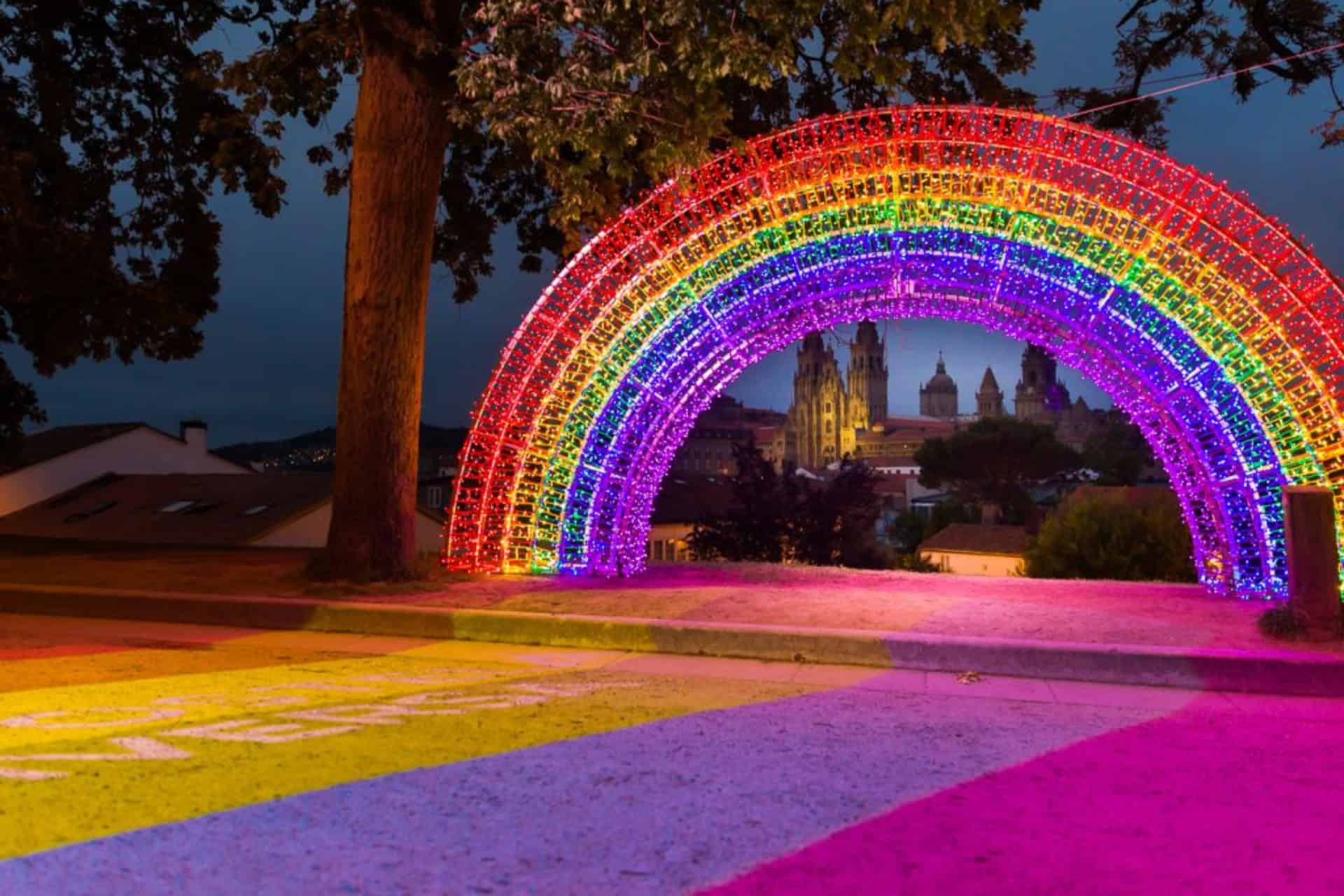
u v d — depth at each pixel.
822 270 11.67
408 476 12.72
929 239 11.25
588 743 5.86
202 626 10.98
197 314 21.56
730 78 16.44
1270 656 7.73
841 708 6.98
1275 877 3.89
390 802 4.69
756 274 11.75
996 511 76.88
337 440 12.69
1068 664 8.15
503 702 7.05
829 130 11.16
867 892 3.70
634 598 10.88
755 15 10.10
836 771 5.34
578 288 12.10
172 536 31.02
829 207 10.89
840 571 13.59
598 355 12.14
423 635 10.22
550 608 10.34
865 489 26.52
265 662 8.81
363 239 12.59
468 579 12.41
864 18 10.43
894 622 9.38
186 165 21.53
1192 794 5.00
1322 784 5.21
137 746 5.64
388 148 12.55
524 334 12.46
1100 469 88.44
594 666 8.68
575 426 12.62
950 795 4.93
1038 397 190.62
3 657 8.98
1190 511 12.02
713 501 45.59
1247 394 10.01
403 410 12.66
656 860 4.00
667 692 7.52
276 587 12.00
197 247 21.59
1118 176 10.07
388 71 12.55
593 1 10.45
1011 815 4.64
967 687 7.84
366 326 12.55
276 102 16.58
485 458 12.94
